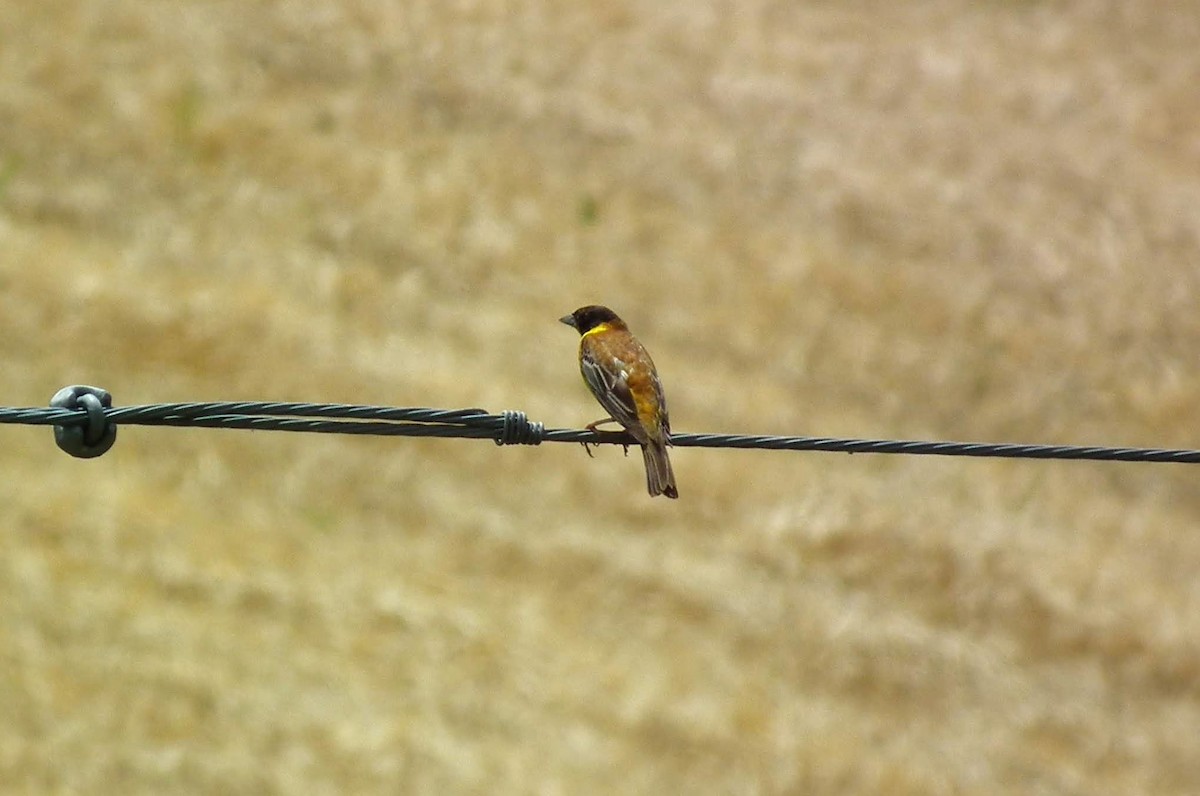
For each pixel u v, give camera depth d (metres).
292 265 22.72
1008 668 19.31
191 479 19.00
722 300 24.14
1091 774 18.50
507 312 22.94
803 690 18.28
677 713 17.36
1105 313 25.78
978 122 28.98
